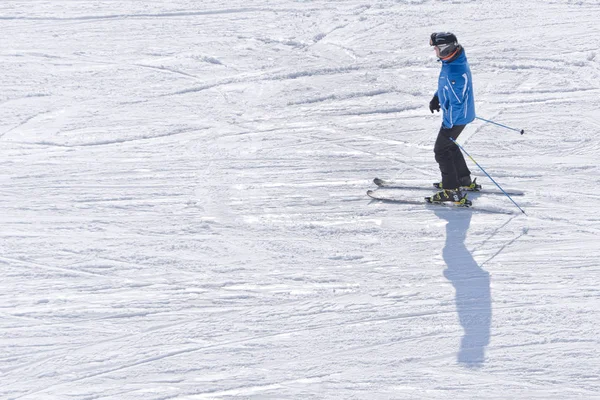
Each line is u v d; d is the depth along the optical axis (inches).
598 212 847.7
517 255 765.3
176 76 1439.5
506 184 934.4
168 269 761.6
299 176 987.3
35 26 1825.8
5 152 1097.4
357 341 638.5
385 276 738.2
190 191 951.0
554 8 1742.1
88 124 1203.9
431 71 1386.6
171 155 1074.7
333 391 581.3
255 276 745.0
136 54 1584.6
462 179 904.9
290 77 1407.5
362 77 1376.7
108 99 1322.6
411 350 624.7
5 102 1312.7
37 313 687.7
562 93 1241.4
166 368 610.2
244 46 1609.3
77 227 858.8
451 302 689.0
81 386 591.8
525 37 1542.8
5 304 702.5
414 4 1868.8
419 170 991.0
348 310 682.8
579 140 1055.0
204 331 657.6
